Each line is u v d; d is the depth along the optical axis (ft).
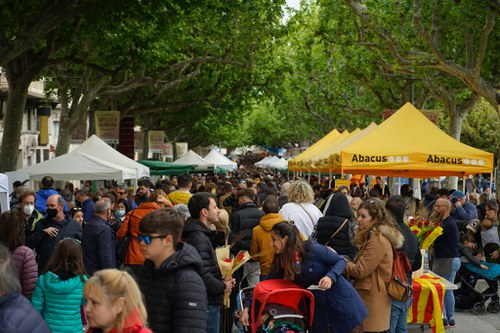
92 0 47.91
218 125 140.26
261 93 108.58
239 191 31.58
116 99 92.84
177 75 90.74
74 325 19.10
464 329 31.50
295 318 18.74
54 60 59.00
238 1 58.54
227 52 83.15
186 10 51.70
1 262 10.98
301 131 197.16
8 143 57.47
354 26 73.46
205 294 14.26
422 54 58.75
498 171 53.52
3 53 45.09
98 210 25.88
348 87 109.19
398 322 23.99
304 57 106.01
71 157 51.39
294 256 19.01
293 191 30.89
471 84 52.60
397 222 23.97
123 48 64.34
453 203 49.11
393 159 39.04
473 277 36.35
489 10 48.49
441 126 139.54
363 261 20.74
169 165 100.22
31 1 49.98
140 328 11.52
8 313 10.60
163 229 14.10
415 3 51.11
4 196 35.19
